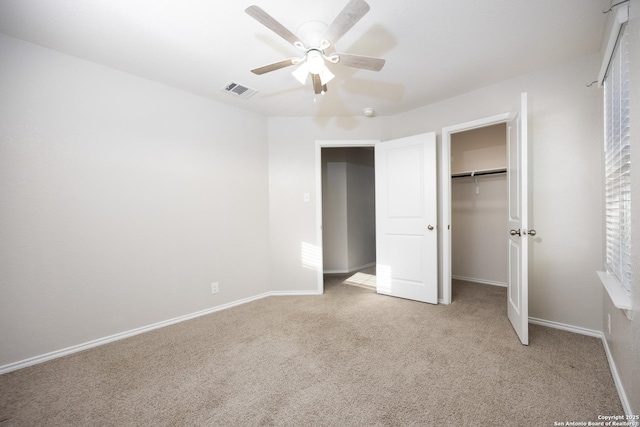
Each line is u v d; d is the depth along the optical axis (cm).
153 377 182
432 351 208
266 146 356
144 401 159
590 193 225
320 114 353
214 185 305
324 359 201
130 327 245
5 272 192
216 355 209
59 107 212
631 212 134
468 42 208
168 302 269
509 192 255
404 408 150
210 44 207
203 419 145
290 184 359
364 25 188
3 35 191
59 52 212
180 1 164
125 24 184
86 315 223
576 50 219
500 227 389
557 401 152
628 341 143
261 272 348
